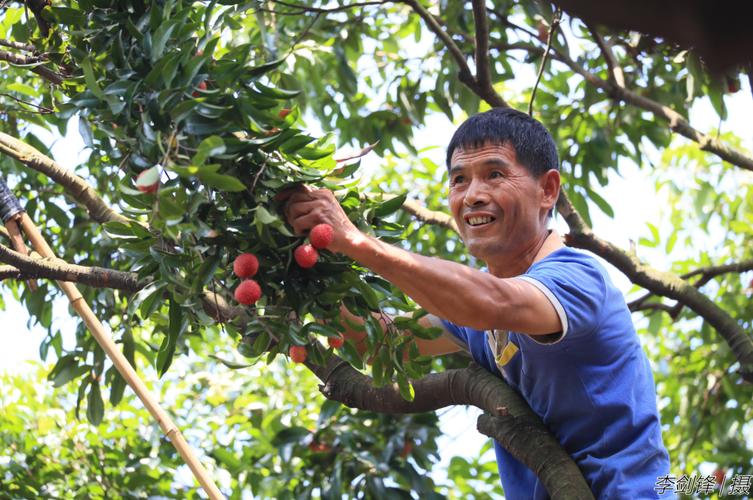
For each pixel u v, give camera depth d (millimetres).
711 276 4434
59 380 3539
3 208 2670
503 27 4559
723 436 4746
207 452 4605
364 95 4965
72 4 2371
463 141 2371
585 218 4691
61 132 3637
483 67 3641
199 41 2021
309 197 1900
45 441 4707
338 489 4133
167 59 1867
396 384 2656
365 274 2168
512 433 2373
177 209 1725
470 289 1972
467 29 4539
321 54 4773
